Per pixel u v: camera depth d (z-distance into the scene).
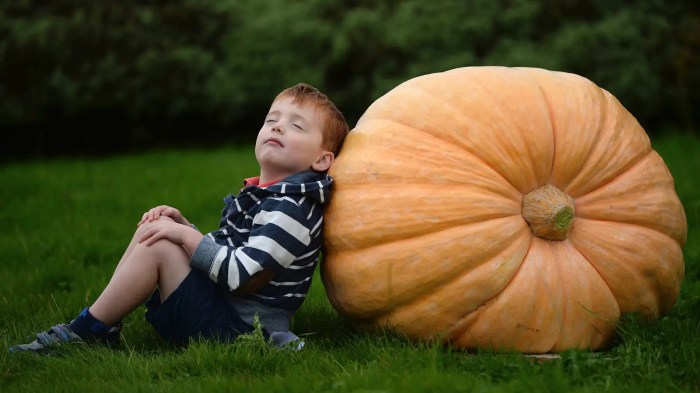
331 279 3.91
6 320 4.70
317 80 14.21
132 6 15.36
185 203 8.61
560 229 3.65
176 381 3.31
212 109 14.91
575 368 3.34
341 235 3.81
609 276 3.74
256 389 3.16
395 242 3.69
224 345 3.72
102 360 3.69
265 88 14.68
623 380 3.29
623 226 3.78
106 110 14.95
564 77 3.99
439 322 3.68
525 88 3.84
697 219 6.72
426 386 3.05
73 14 15.01
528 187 3.72
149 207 8.62
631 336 3.68
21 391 3.29
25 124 14.96
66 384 3.34
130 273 3.81
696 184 8.20
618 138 3.85
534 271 3.64
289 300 3.92
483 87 3.85
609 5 13.54
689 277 5.26
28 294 5.34
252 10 15.13
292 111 4.06
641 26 13.38
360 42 14.08
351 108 14.26
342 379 3.24
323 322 4.54
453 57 13.48
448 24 13.64
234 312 3.87
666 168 4.04
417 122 3.83
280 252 3.76
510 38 13.69
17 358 3.70
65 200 9.32
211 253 3.75
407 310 3.72
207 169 11.20
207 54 14.91
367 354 3.62
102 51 14.67
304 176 3.96
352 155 3.90
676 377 3.32
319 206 3.92
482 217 3.62
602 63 12.92
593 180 3.76
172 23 15.20
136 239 4.10
